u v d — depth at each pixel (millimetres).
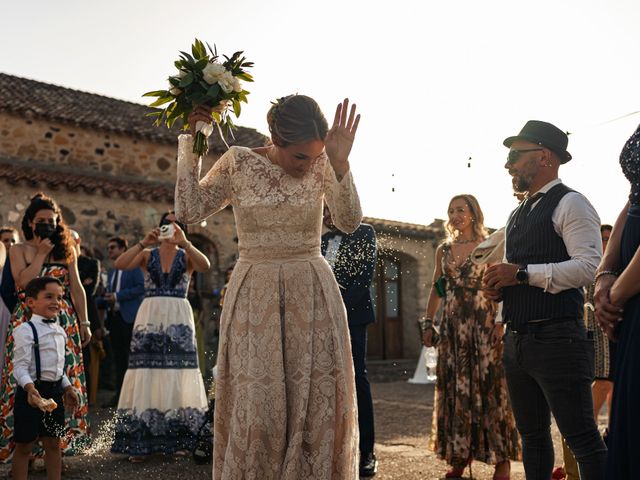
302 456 2443
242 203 2572
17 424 3830
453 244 4543
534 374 3012
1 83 14680
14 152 12883
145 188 12773
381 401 8836
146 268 5215
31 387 3729
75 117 13578
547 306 2953
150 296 5094
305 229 2574
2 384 4250
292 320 2521
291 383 2496
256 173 2559
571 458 3799
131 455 4766
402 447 5449
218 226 13258
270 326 2504
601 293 2125
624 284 1960
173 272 5137
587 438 2885
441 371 4438
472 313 4328
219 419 2600
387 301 15742
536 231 3072
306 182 2555
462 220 4461
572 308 2949
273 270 2539
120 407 4906
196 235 12984
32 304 3994
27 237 4652
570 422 2904
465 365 4305
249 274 2586
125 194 12195
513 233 3205
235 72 2709
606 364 4766
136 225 12430
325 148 2467
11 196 11133
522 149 3156
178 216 2533
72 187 11625
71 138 13562
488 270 3088
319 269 2588
